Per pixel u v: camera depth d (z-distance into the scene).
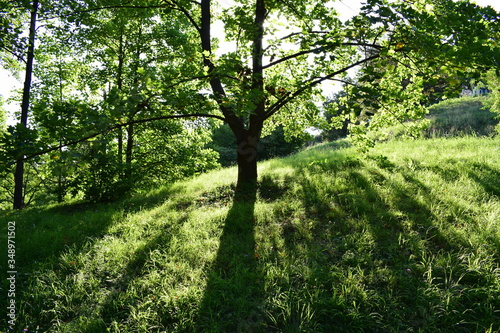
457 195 5.23
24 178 18.08
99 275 4.35
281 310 3.30
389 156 8.56
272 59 7.46
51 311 3.68
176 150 12.52
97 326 3.34
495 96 8.33
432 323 2.95
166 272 4.18
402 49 3.91
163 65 12.07
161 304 3.60
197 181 9.81
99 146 3.31
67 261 4.68
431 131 13.61
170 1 7.74
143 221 6.14
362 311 3.19
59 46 11.61
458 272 3.47
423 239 4.20
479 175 5.98
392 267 3.74
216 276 3.93
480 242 3.87
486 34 3.54
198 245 4.84
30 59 10.52
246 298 3.54
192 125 11.83
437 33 3.84
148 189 10.68
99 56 12.00
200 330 3.23
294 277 3.78
